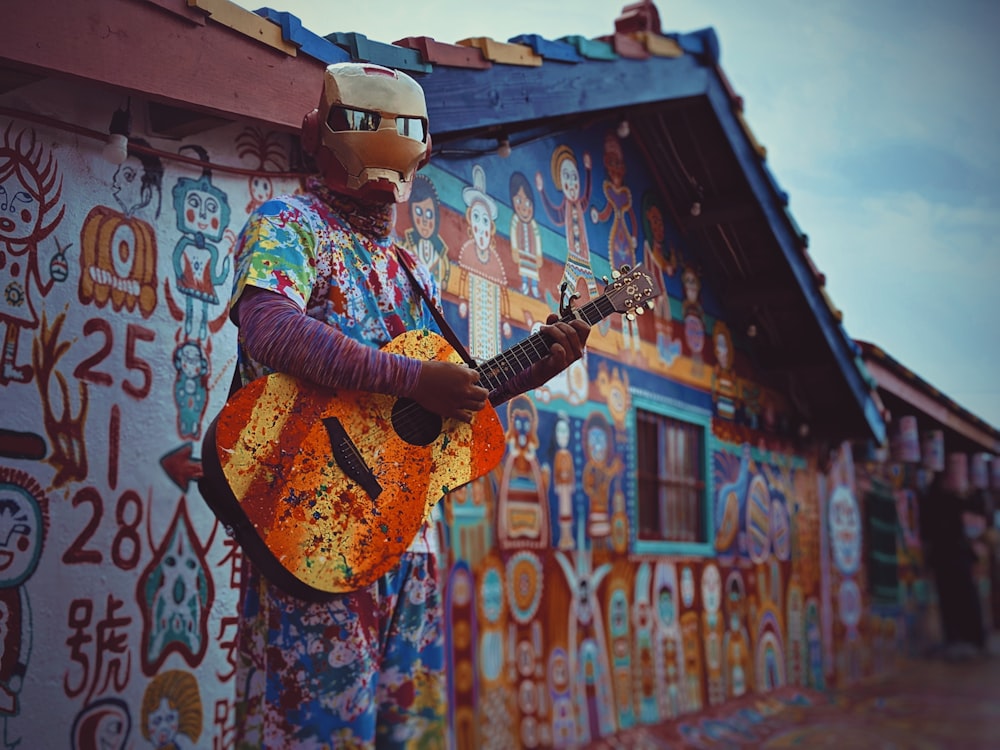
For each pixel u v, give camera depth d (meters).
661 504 7.21
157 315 3.48
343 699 2.26
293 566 2.21
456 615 4.94
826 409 9.50
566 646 5.84
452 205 5.14
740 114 6.95
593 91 5.67
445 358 2.49
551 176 6.12
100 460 3.26
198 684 3.51
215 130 3.72
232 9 3.28
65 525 3.16
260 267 2.32
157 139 3.54
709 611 7.64
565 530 5.92
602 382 6.46
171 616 3.43
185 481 3.52
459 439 2.48
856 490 10.99
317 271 2.43
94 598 3.21
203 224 3.66
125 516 3.32
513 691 5.32
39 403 3.12
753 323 8.48
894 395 10.31
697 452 7.79
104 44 2.94
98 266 3.31
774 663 8.64
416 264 2.69
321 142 2.50
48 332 3.16
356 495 2.30
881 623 11.34
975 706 8.60
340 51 3.79
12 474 3.03
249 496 2.21
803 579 9.43
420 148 2.51
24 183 3.13
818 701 8.64
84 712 3.16
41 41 2.79
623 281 2.82
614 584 6.40
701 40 6.65
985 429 12.43
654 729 6.53
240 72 3.35
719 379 8.11
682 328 7.59
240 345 2.46
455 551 4.98
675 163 7.31
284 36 3.47
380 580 2.36
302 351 2.23
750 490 8.51
